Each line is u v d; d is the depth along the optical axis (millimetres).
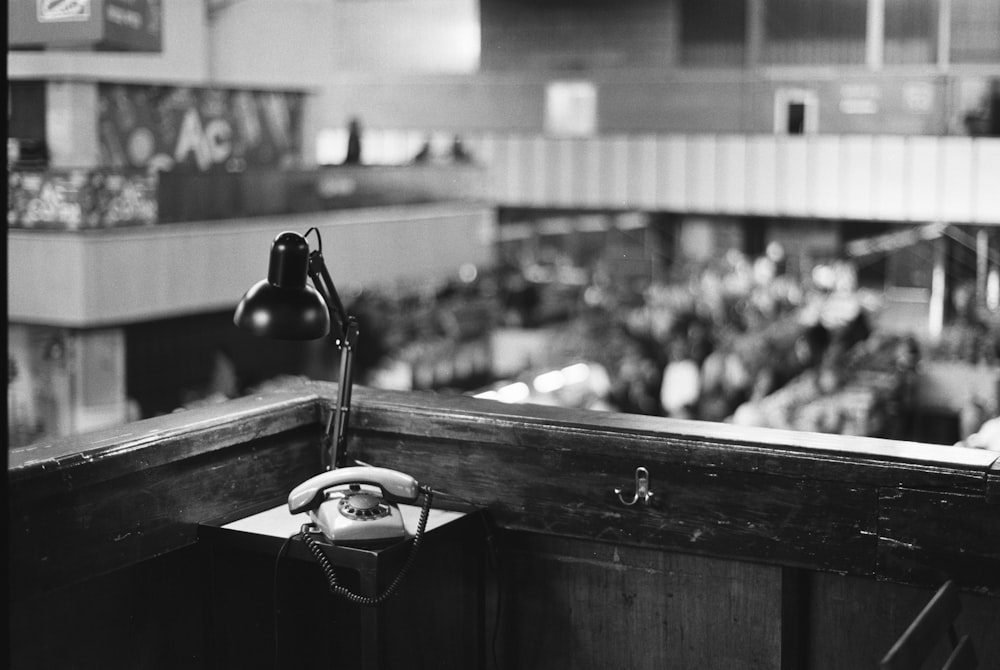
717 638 2309
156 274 8828
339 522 2146
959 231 11562
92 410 8648
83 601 2113
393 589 2127
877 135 10867
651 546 2297
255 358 10516
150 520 2203
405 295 11484
